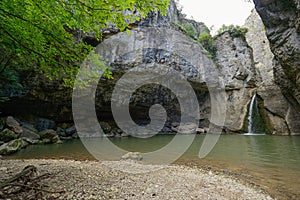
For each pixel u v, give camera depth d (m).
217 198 4.25
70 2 3.68
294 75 14.80
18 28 4.07
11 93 13.83
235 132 21.92
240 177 6.05
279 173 6.42
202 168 7.18
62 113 17.98
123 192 4.16
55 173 5.33
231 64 24.45
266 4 14.46
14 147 10.52
